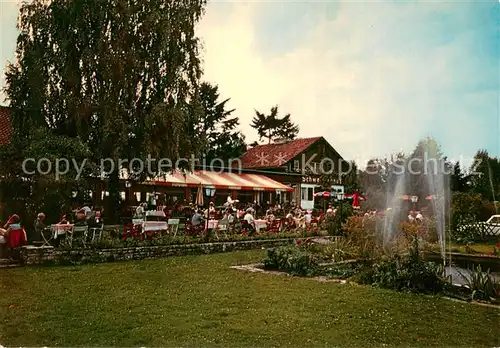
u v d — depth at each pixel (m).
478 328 7.07
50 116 20.31
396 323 7.30
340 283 10.66
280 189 39.56
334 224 21.23
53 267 12.82
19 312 7.74
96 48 20.05
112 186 22.34
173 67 21.72
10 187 17.64
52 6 20.12
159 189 33.81
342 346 6.23
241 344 6.25
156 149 20.45
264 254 16.97
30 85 19.41
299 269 12.25
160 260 14.83
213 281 10.86
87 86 20.58
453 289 9.67
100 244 14.71
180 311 7.94
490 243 21.05
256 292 9.57
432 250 15.86
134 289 9.80
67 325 7.03
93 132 20.53
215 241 18.25
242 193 42.09
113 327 6.96
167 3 21.98
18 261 13.07
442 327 7.11
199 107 22.84
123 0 20.20
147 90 21.81
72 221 18.80
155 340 6.37
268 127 72.12
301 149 46.88
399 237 12.73
